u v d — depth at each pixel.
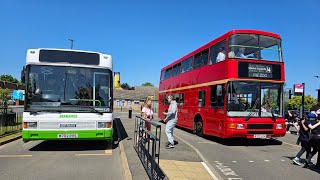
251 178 7.73
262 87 13.05
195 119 16.92
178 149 10.91
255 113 12.80
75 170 8.06
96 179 7.19
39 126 10.07
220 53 13.72
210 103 14.54
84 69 10.72
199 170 8.14
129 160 9.08
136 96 84.81
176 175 7.46
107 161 9.30
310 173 8.41
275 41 13.59
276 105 13.16
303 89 20.84
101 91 10.73
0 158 9.63
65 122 10.21
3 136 14.28
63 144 12.58
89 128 10.38
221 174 8.10
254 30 13.36
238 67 12.84
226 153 11.32
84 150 11.22
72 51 10.73
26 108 10.10
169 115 11.30
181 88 19.61
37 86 10.31
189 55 18.27
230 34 13.10
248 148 12.67
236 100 12.73
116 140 13.71
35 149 11.37
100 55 10.95
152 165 6.96
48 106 10.23
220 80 13.46
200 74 16.12
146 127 8.45
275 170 8.70
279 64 13.41
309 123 9.09
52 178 7.22
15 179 7.09
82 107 10.45
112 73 11.04
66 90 10.45
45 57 10.52
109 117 10.61
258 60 13.11
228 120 12.59
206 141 14.46
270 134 12.86
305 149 9.30
